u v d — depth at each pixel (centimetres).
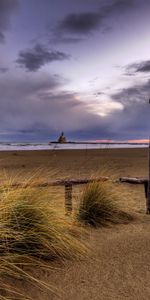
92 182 545
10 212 352
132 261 346
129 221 530
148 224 513
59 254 355
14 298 263
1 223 324
